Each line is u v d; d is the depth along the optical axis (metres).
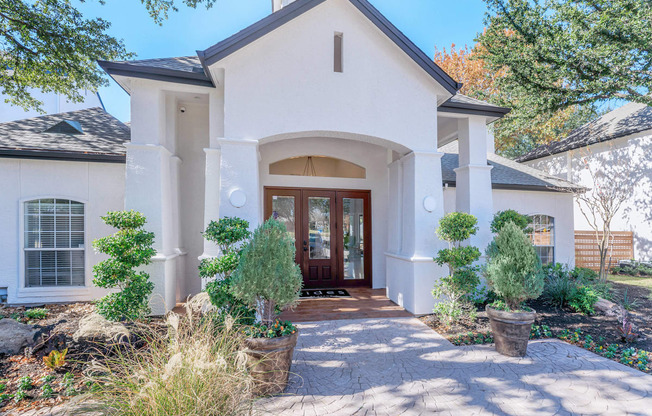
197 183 7.96
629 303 7.41
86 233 7.28
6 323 4.50
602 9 10.36
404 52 6.59
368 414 3.21
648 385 3.79
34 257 7.12
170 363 2.42
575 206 15.34
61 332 4.83
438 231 6.27
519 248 4.85
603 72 10.60
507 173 11.48
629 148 13.06
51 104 15.16
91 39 8.92
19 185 7.02
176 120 7.43
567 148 15.46
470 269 6.00
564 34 10.68
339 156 9.09
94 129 8.66
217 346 3.18
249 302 3.74
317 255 9.05
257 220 5.98
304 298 7.92
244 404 2.69
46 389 3.46
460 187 8.08
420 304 6.61
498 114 7.81
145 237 5.37
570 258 11.13
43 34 8.12
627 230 13.16
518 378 3.97
